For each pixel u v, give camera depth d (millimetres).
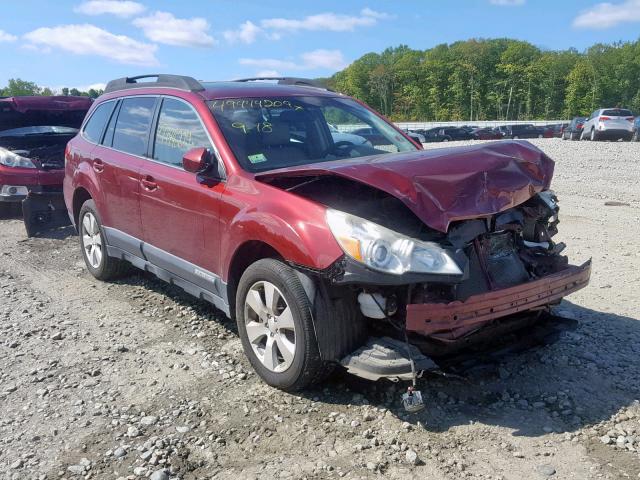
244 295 4012
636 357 4234
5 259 7547
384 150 4965
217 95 4844
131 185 5285
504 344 3877
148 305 5656
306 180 3873
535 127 56031
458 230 3561
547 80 117000
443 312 3248
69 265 7195
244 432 3467
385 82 130250
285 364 3783
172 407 3770
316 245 3447
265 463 3182
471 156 3664
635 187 12711
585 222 8789
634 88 109375
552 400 3684
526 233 4160
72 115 10555
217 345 4680
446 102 124938
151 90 5449
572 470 3027
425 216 3246
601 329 4727
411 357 3350
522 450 3205
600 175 15094
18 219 9945
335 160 4391
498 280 3707
